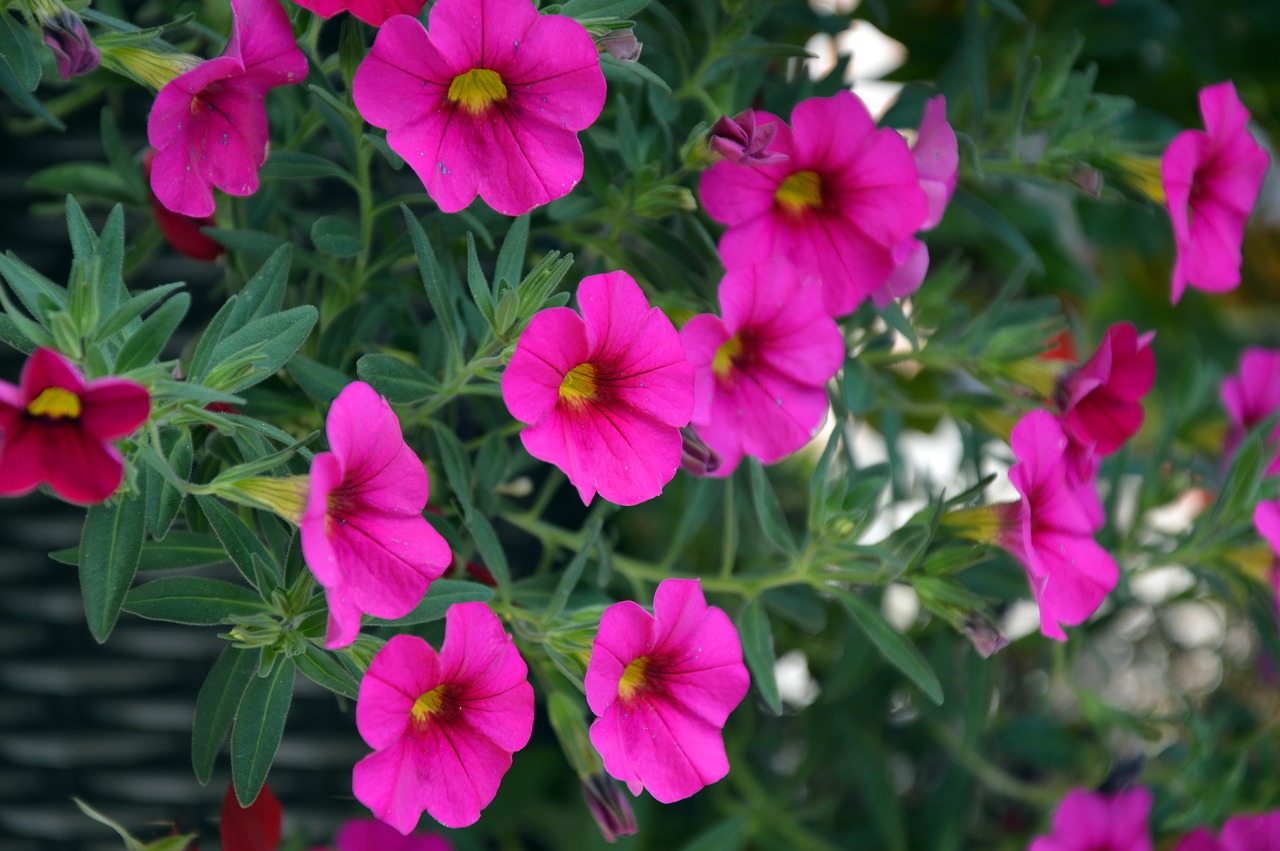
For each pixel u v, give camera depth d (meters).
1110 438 0.39
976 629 0.38
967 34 0.42
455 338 0.36
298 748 0.44
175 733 0.45
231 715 0.36
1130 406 0.39
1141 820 0.44
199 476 0.37
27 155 0.44
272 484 0.34
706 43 0.41
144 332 0.33
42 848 0.45
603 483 0.35
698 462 0.37
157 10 0.42
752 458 0.38
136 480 0.34
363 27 0.38
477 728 0.35
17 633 0.44
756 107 0.41
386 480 0.34
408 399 0.36
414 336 0.40
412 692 0.34
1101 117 0.41
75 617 0.44
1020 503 0.38
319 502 0.32
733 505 0.42
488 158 0.35
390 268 0.40
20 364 0.44
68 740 0.45
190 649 0.45
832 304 0.38
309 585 0.35
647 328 0.35
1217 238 0.40
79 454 0.32
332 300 0.39
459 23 0.34
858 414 0.42
